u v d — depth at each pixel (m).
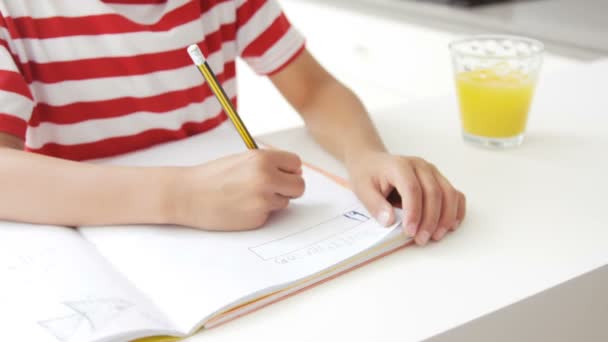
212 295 0.51
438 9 1.87
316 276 0.55
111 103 0.90
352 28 2.12
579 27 1.61
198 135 0.87
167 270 0.55
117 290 0.52
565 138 0.85
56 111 0.87
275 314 0.51
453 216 0.63
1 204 0.63
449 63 1.80
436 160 0.79
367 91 2.14
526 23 1.67
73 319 0.48
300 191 0.65
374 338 0.48
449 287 0.54
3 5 0.80
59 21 0.84
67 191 0.63
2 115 0.72
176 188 0.63
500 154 0.81
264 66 1.00
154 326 0.48
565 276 0.56
